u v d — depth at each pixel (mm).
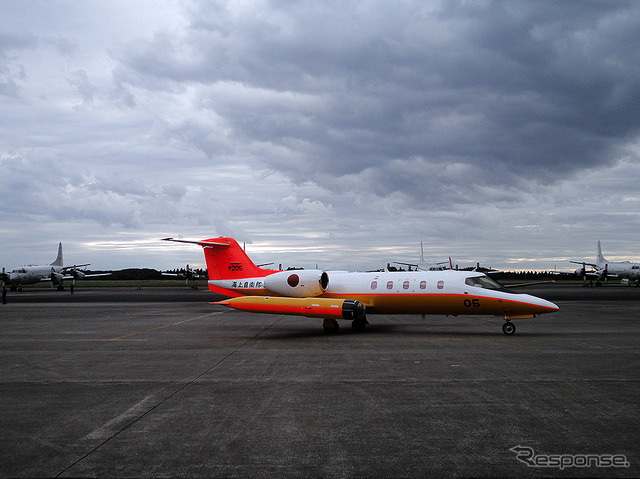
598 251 95688
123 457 6516
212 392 10039
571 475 5895
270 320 26812
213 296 54625
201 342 17734
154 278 151000
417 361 13469
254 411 8609
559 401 9188
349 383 10758
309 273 22188
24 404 9234
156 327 23125
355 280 22219
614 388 10211
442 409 8664
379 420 8039
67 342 17938
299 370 12281
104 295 57969
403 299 21078
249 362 13484
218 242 25922
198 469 6094
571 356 14195
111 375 11891
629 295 50438
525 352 14961
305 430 7547
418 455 6516
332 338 18703
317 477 5832
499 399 9344
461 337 18781
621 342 17109
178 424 7910
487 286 20188
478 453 6586
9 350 16031
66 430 7664
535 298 19406
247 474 5926
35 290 80000
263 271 25125
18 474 5996
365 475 5879
